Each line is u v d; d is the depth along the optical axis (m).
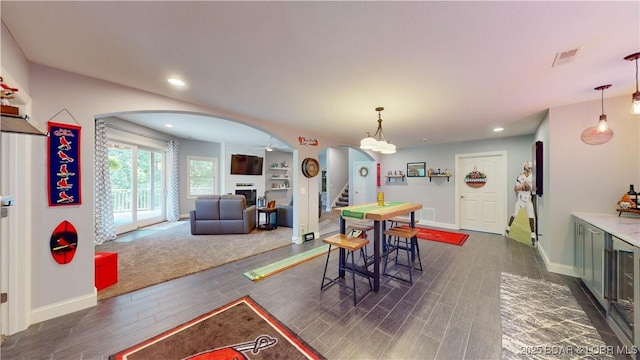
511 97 2.66
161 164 6.39
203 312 2.12
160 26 1.46
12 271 1.78
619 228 1.98
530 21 1.38
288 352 1.63
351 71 2.05
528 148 4.84
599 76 2.12
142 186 5.92
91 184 2.19
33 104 1.90
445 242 4.50
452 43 1.62
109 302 2.27
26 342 1.70
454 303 2.27
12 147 1.78
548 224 3.10
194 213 5.02
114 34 1.54
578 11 1.29
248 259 3.53
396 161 6.77
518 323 1.96
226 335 1.80
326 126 4.11
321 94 2.58
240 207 5.13
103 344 1.70
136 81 2.27
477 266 3.25
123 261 3.42
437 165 6.03
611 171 2.68
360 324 1.95
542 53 1.74
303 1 1.24
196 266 3.22
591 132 2.77
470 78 2.17
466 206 5.66
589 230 2.39
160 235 4.99
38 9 1.30
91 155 2.19
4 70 1.47
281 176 8.95
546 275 2.92
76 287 2.10
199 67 1.99
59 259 2.02
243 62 1.90
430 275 2.95
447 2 1.24
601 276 2.11
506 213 5.10
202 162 7.38
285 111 3.21
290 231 5.46
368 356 1.60
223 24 1.43
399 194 6.71
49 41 1.62
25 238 1.84
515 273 2.99
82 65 1.96
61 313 2.02
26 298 1.85
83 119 2.14
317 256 3.67
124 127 5.00
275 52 1.75
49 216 1.97
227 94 2.59
